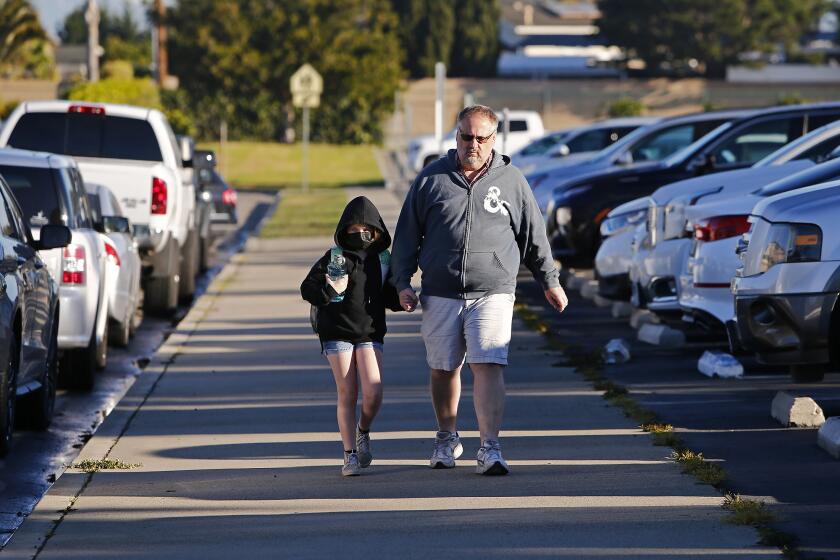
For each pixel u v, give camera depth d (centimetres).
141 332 3616
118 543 1550
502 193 1781
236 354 3059
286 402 2448
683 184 3044
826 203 2125
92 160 3747
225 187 6375
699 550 1450
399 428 2177
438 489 1756
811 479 1752
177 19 13912
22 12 15538
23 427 2322
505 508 1648
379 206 8050
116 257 3041
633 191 4019
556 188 4191
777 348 2134
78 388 2717
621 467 1847
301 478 1848
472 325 1784
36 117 3850
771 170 2977
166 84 14438
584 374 2639
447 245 1775
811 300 2105
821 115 3672
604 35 16100
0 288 1936
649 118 6291
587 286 3978
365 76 13825
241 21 13650
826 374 2570
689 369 2678
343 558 1460
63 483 1845
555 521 1581
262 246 5931
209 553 1497
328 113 13975
